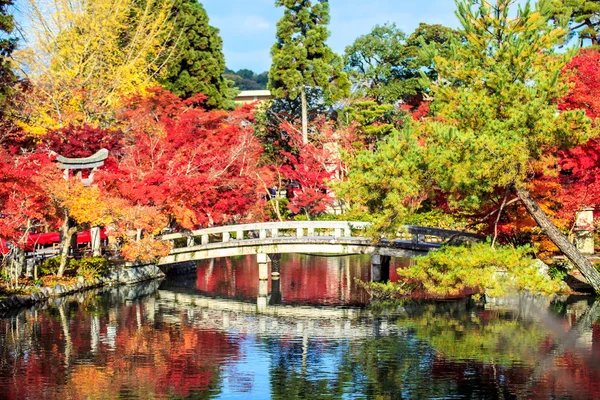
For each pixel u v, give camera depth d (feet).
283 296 96.89
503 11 73.61
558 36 73.51
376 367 60.23
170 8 158.40
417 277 73.26
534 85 69.92
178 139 116.88
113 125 130.11
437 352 64.39
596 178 81.82
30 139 109.29
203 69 174.70
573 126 65.62
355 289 101.91
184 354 64.90
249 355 64.69
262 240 100.83
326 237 96.78
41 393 53.67
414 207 73.10
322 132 157.28
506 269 70.90
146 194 99.30
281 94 164.96
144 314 82.99
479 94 72.02
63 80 125.70
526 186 71.31
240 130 135.95
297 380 57.00
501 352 63.77
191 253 106.01
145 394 53.72
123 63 136.56
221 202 116.47
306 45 164.55
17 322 76.28
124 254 102.99
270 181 147.02
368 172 71.92
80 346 67.21
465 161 65.51
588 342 66.23
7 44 102.68
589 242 101.91
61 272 94.63
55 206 89.71
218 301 92.94
